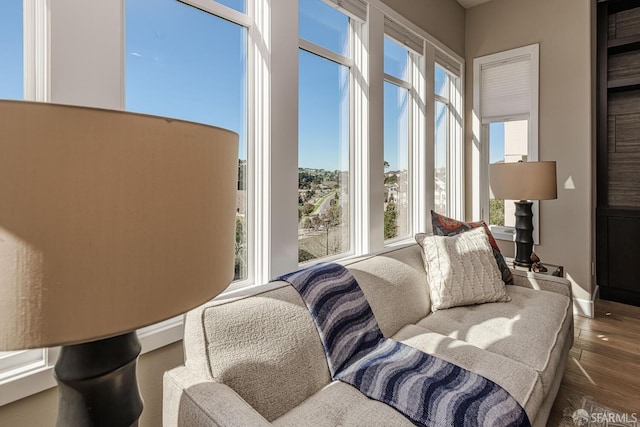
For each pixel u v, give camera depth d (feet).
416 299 6.57
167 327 4.50
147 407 4.37
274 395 3.92
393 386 4.14
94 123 1.33
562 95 10.77
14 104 1.25
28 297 1.30
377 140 8.29
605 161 11.54
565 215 10.83
